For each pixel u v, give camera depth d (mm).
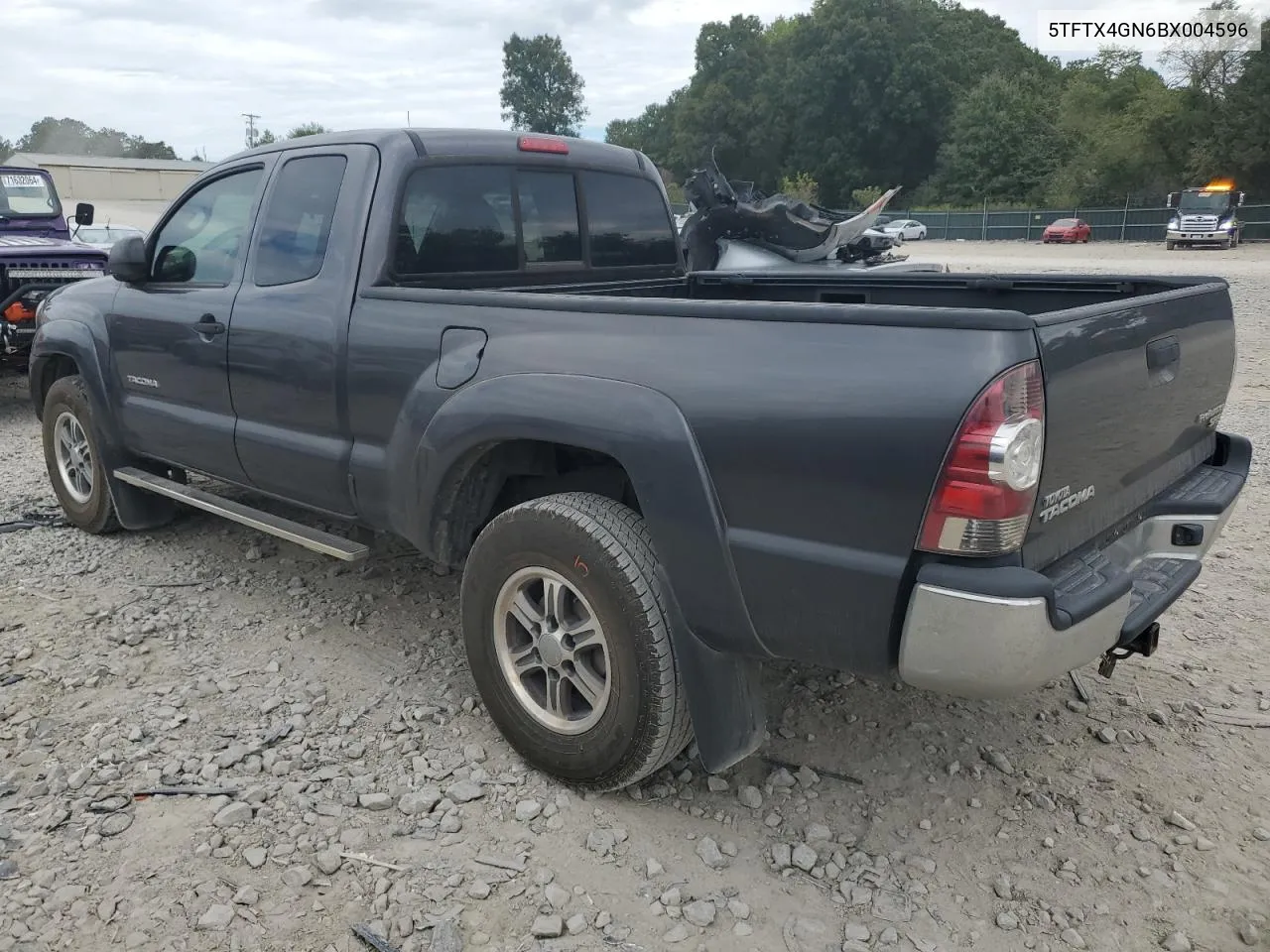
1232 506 3119
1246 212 42781
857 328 2350
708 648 2717
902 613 2348
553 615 2965
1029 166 64500
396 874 2678
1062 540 2484
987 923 2525
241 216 4051
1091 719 3445
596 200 4352
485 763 3184
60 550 5062
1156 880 2672
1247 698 3574
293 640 4051
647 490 2646
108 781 3066
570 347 2842
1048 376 2250
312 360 3590
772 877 2684
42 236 10414
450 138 3756
